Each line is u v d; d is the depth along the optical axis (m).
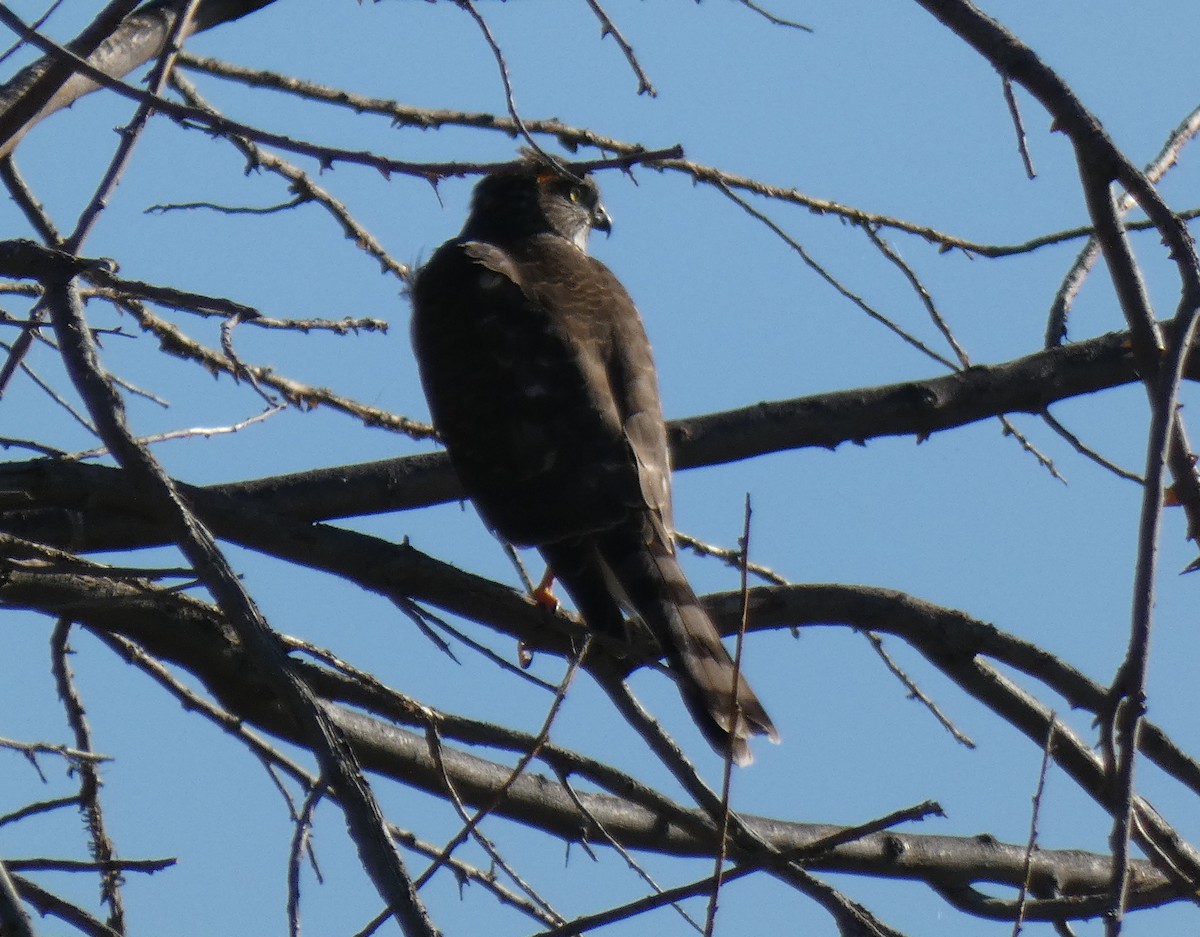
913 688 9.84
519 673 7.07
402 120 9.53
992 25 7.54
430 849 8.52
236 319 6.92
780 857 6.50
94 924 6.93
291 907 5.69
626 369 10.23
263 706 9.01
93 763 9.01
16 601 8.87
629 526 9.34
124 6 7.88
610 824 9.80
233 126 6.50
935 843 10.04
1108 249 7.28
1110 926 5.76
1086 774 9.70
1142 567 6.30
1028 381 10.16
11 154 8.88
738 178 9.91
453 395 10.05
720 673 8.64
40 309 7.63
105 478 8.20
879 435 10.12
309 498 9.80
